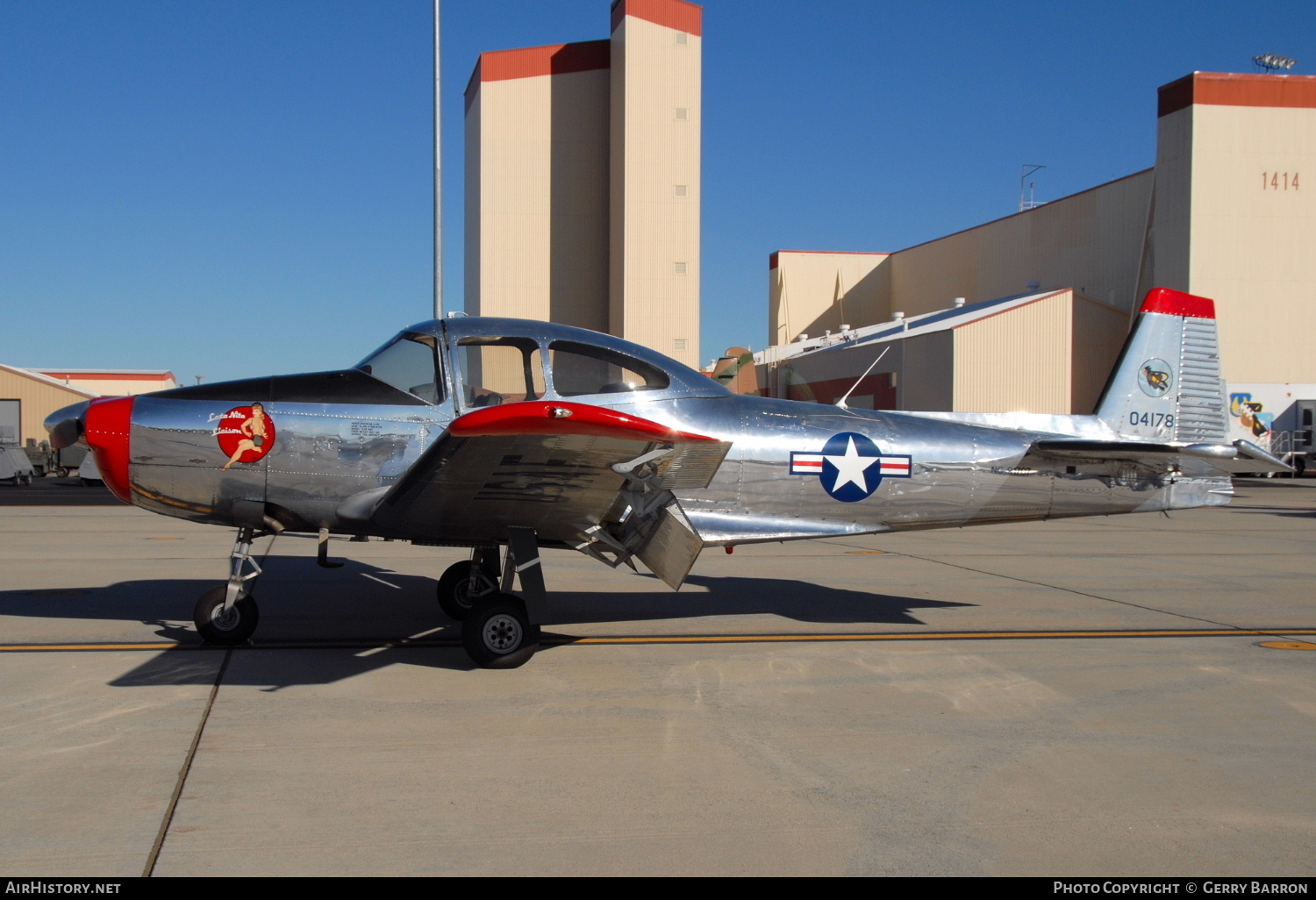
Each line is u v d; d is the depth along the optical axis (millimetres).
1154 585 8562
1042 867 3000
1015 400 24812
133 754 3818
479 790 3520
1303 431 26125
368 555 9781
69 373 54625
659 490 5145
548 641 5949
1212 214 25781
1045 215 32938
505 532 5543
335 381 5742
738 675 5203
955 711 4602
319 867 2904
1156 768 3877
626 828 3221
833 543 12008
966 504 6582
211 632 5578
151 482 5531
